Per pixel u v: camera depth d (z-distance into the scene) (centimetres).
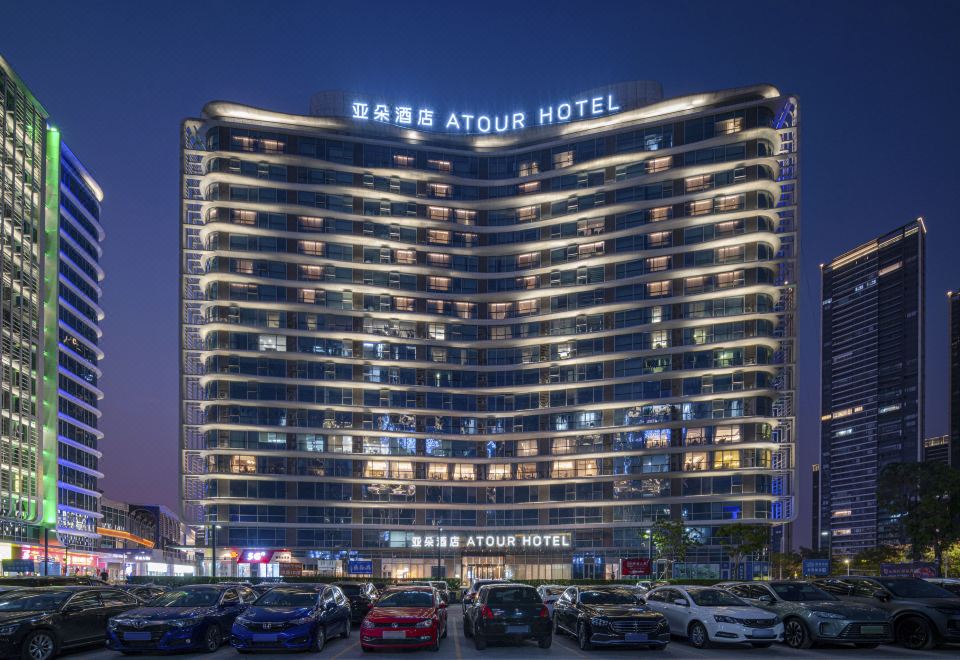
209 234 10225
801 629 2305
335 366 10281
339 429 10044
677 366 9812
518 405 10638
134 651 2144
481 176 11119
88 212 12350
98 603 2283
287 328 10144
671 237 10012
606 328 10281
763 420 9325
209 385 10019
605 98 11312
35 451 9800
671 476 9581
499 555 9994
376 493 10125
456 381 10694
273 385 9975
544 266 10731
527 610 2292
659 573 9269
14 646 2023
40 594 2208
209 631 2209
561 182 10719
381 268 10550
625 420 10006
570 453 10162
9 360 9312
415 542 10106
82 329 12000
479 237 11069
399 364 10456
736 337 9588
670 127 10138
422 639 2147
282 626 2134
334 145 10575
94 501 12075
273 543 9700
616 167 10400
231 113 10494
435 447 10462
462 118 11669
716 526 9300
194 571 11819
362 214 10500
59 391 10844
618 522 9744
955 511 8231
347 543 9906
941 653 2209
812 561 6275
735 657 2133
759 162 9675
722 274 9775
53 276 10738
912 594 2428
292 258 10188
